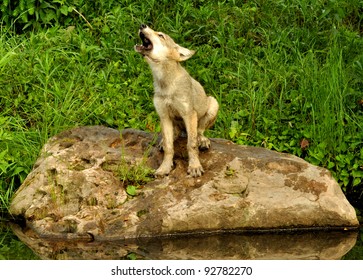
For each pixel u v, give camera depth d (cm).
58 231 1068
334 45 1403
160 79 1107
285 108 1320
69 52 1388
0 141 1206
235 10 1531
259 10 1546
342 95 1302
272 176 1108
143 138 1178
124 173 1116
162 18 1495
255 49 1447
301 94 1323
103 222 1066
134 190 1095
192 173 1104
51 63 1360
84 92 1317
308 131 1260
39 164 1156
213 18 1526
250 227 1081
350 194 1216
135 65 1396
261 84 1339
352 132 1266
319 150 1228
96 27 1480
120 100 1309
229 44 1454
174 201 1078
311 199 1094
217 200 1079
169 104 1111
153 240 1055
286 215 1086
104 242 1051
